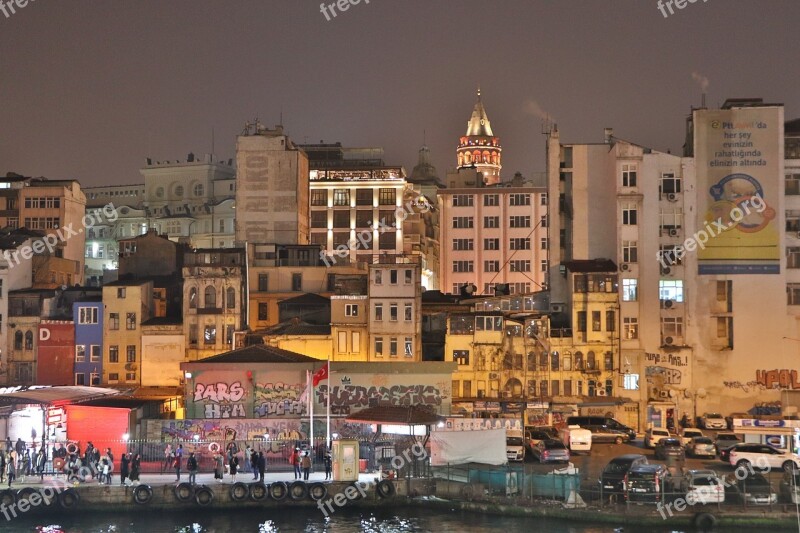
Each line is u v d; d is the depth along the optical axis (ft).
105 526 311.47
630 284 488.85
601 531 299.38
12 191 641.40
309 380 406.00
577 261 504.43
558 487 316.60
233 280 480.23
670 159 496.23
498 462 348.79
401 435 370.94
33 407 375.66
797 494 299.99
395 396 426.51
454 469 334.65
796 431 397.80
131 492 323.78
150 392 465.47
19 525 312.50
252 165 634.02
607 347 473.67
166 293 522.47
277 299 533.14
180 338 479.00
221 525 312.29
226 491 325.62
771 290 489.26
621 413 472.03
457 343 468.34
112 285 483.92
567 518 308.81
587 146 519.19
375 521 315.99
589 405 457.68
